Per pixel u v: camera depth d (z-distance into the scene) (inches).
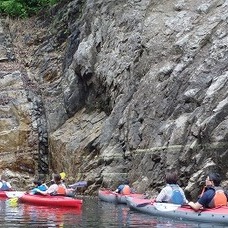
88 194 1071.0
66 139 1207.6
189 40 1008.2
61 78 1364.4
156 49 1069.8
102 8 1305.4
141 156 960.3
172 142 866.8
